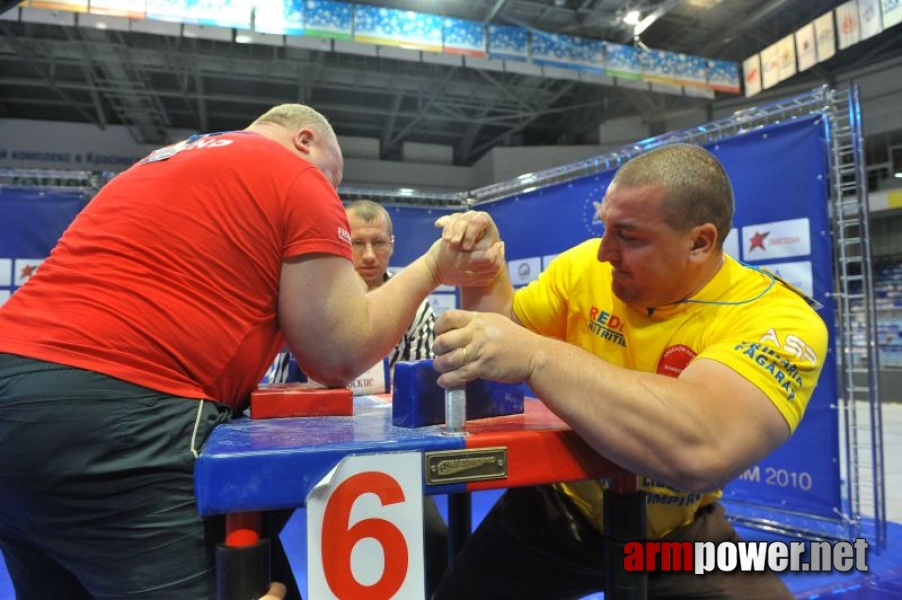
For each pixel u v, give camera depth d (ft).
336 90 29.53
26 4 14.32
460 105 30.25
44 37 22.58
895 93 26.22
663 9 20.99
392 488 1.90
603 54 20.99
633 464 2.20
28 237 11.53
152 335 2.24
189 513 2.14
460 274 3.22
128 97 26.81
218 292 2.40
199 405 2.29
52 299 2.30
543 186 12.16
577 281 3.63
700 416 2.19
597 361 2.29
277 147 2.73
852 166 7.89
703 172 2.72
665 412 2.15
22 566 2.73
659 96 30.27
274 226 2.50
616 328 3.36
